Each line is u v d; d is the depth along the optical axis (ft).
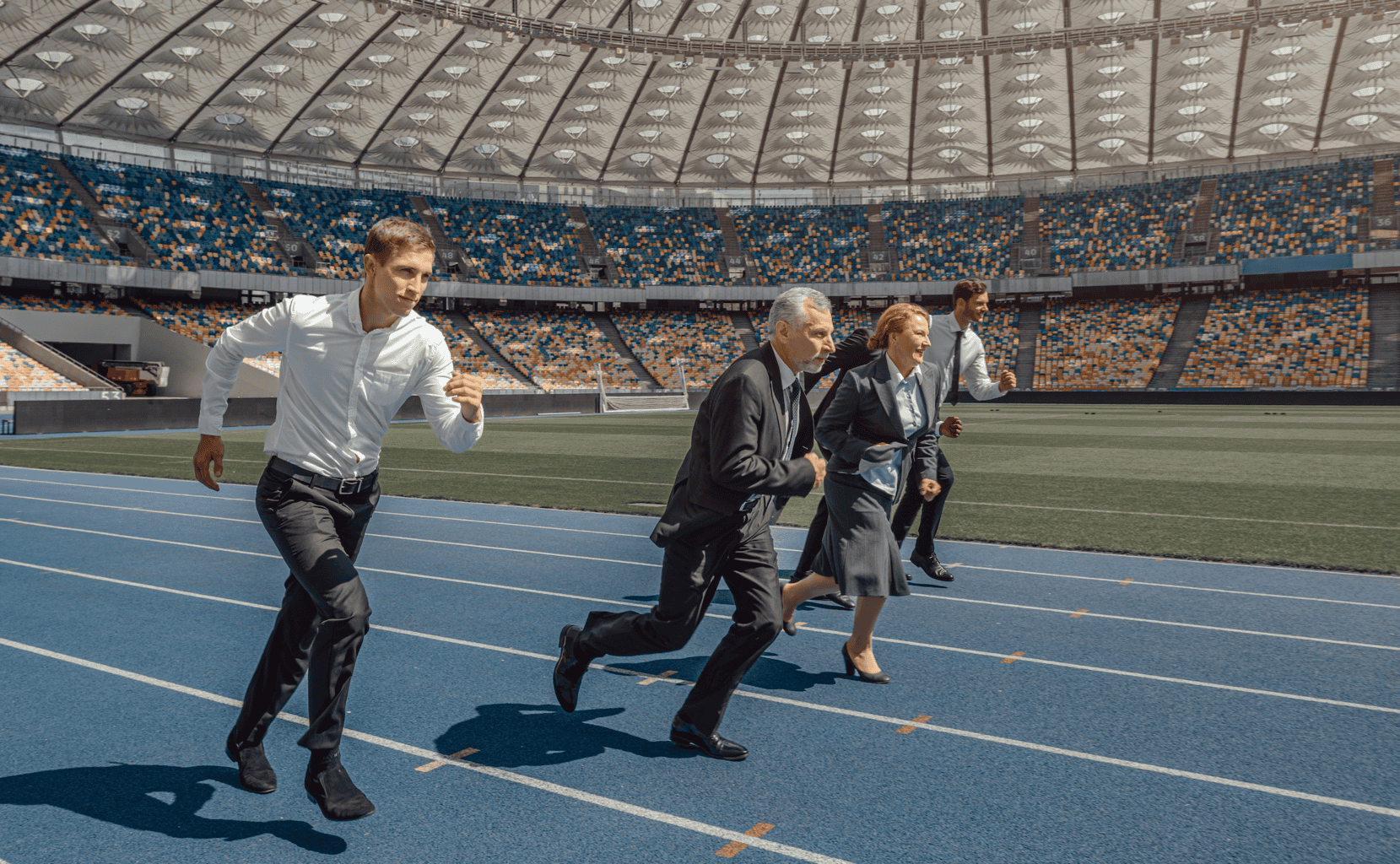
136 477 45.70
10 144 133.08
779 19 124.06
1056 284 164.45
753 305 181.06
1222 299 160.15
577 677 11.74
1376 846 8.62
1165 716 12.21
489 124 147.02
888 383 13.43
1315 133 152.35
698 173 172.24
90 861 8.50
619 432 86.99
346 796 9.11
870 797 9.77
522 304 173.78
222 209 146.30
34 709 12.62
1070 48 128.77
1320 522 29.89
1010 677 13.99
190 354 121.49
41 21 102.53
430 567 22.94
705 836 8.91
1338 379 139.13
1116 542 26.40
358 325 9.26
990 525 29.71
